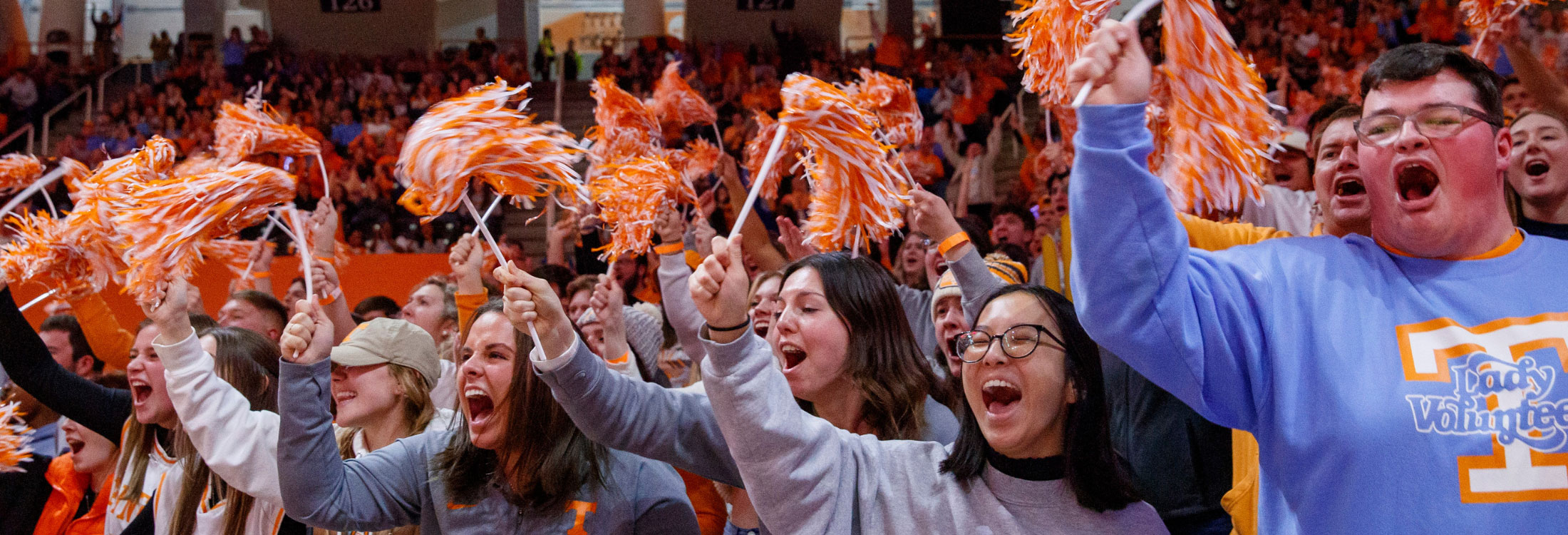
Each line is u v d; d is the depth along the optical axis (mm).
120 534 2455
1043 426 1320
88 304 3277
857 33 16438
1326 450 1045
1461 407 1014
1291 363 1087
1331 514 1039
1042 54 1162
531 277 1458
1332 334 1078
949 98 10438
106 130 11531
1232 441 1656
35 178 2904
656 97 3492
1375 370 1052
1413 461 1011
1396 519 1005
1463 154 1067
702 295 1312
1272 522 1130
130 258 1700
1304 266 1134
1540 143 1934
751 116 11023
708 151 3455
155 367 2373
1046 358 1320
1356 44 10023
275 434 2006
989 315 1371
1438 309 1064
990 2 14672
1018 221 4328
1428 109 1077
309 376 1630
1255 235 1956
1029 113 10297
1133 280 1031
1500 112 1115
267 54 12961
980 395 1348
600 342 2846
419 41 15555
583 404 1472
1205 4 1091
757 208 6699
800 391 1771
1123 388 1813
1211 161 1093
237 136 2236
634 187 2240
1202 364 1088
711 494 2600
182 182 1609
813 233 1493
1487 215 1091
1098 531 1306
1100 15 1109
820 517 1341
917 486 1390
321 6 15328
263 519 2105
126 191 1951
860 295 1783
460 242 2484
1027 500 1330
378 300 3971
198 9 15758
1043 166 5660
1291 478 1073
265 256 3514
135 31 17141
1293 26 10414
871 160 1446
